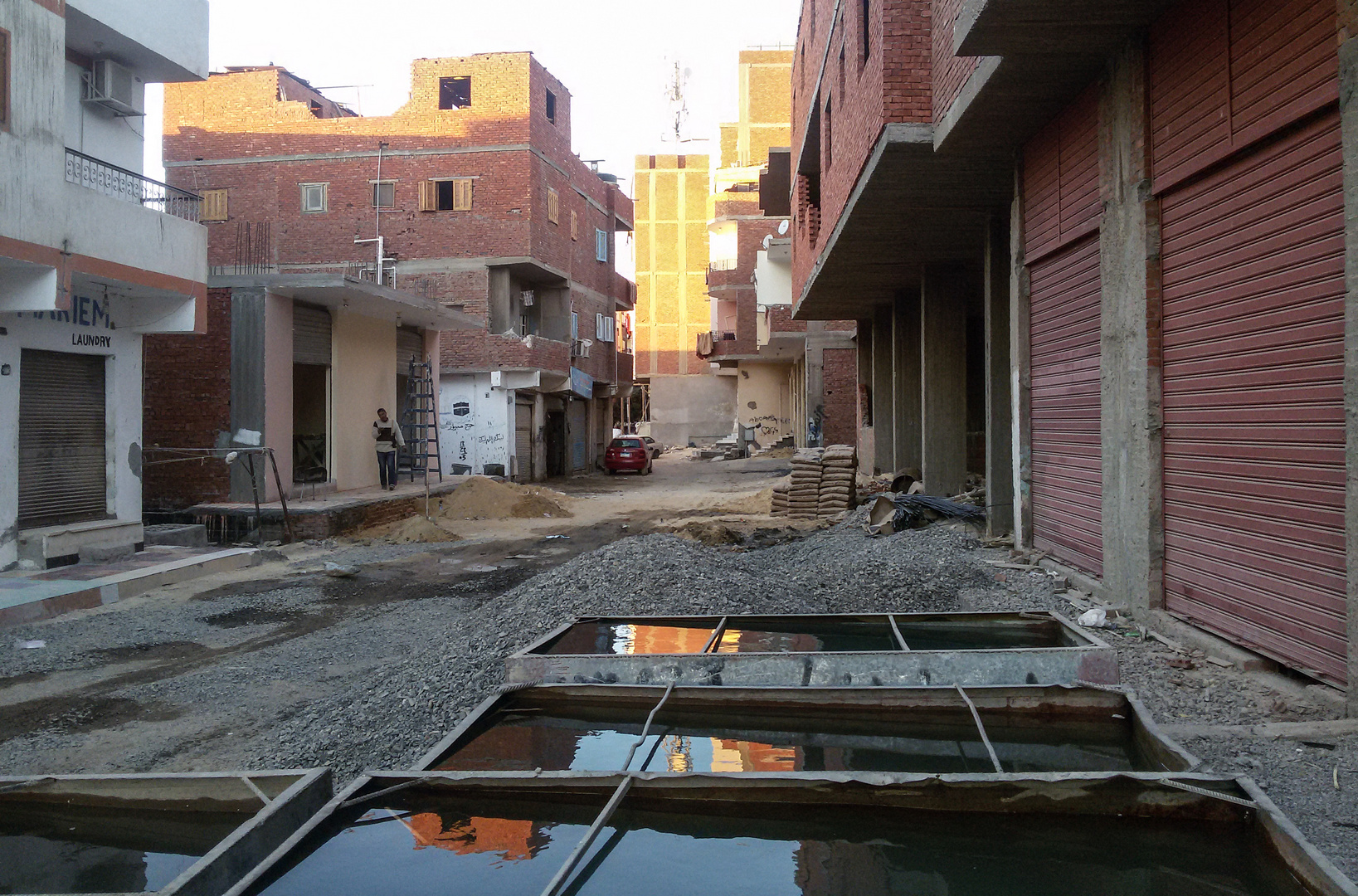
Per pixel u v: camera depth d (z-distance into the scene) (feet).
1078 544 27.81
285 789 10.40
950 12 29.91
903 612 19.65
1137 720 13.25
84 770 17.29
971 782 9.78
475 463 97.71
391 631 29.01
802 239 69.31
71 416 41.19
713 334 163.32
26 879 10.25
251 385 55.62
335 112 118.83
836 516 52.19
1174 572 21.22
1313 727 14.08
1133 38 22.43
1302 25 16.06
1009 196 38.47
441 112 100.94
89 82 41.88
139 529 43.70
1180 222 20.94
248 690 22.49
